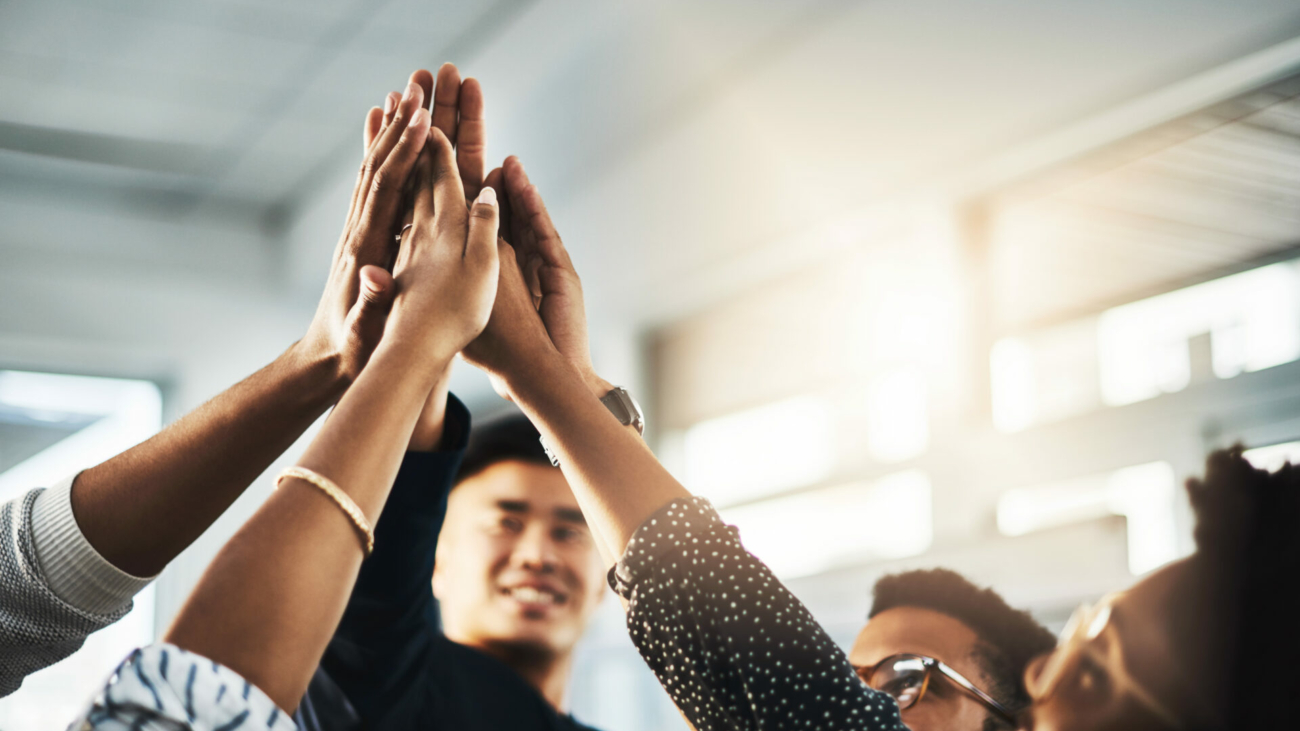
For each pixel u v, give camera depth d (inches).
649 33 167.9
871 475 158.7
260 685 18.9
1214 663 24.2
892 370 156.9
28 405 246.1
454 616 45.3
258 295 258.4
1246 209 116.6
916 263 152.5
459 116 38.1
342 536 20.7
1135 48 119.3
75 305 241.8
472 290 26.5
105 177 240.4
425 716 39.0
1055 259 135.6
